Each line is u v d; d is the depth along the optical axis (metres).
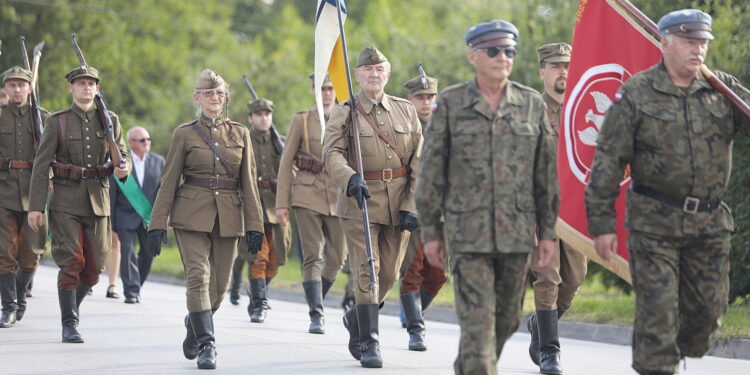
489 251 11.07
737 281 25.92
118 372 15.10
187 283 15.49
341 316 25.88
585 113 14.39
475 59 11.33
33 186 17.59
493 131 11.21
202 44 80.75
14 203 19.53
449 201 11.26
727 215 11.59
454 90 11.39
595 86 14.38
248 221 15.93
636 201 11.50
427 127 11.41
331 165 15.68
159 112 73.50
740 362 17.98
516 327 11.62
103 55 69.44
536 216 11.44
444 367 16.14
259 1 101.81
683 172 11.29
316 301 20.98
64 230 17.75
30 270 20.22
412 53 49.03
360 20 91.69
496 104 11.35
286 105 61.03
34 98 19.89
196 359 16.34
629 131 11.38
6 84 19.66
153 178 26.86
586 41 14.45
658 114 11.32
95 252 18.12
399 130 16.20
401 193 16.17
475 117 11.23
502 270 11.35
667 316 11.23
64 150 17.73
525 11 43.94
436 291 18.66
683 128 11.33
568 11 41.19
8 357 16.34
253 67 63.72
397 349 18.52
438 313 27.48
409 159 16.33
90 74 17.75
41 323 20.53
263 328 21.59
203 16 80.81
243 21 98.81
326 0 17.80
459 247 11.12
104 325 20.62
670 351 11.22
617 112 11.42
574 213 14.24
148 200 26.58
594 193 11.48
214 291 15.98
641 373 11.34
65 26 67.69
